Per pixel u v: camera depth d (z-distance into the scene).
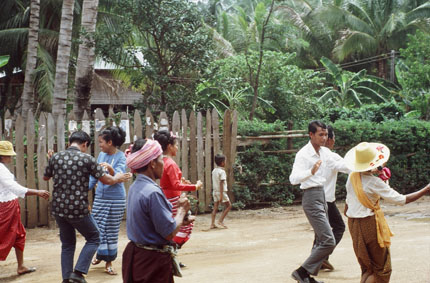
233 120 10.45
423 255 6.25
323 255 4.99
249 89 16.06
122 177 5.44
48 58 17.50
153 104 11.45
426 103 18.17
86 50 11.38
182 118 9.96
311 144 5.28
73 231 5.33
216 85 12.65
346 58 33.03
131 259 3.34
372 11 31.12
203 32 11.62
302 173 5.04
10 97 20.50
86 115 9.12
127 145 9.37
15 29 17.88
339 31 30.84
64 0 11.77
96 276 5.83
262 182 10.80
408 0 31.33
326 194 5.67
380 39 30.50
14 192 5.68
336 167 5.41
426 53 19.33
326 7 30.86
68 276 5.15
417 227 8.46
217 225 9.09
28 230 8.82
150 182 3.40
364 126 11.59
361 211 4.35
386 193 4.24
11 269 6.44
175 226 3.31
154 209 3.26
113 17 17.91
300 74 16.19
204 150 10.28
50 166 5.21
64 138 9.06
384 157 4.29
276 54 15.73
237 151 10.82
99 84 20.34
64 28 11.72
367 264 4.39
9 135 8.95
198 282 5.45
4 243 5.82
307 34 31.05
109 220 5.88
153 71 11.03
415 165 12.21
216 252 7.20
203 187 10.19
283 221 9.44
